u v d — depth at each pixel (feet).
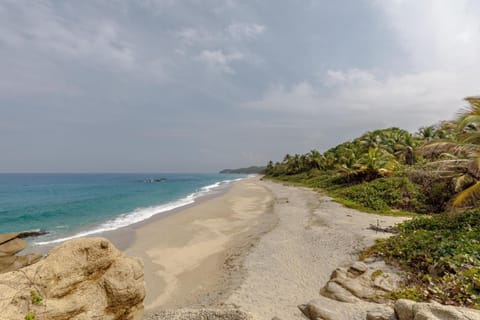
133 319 15.75
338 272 26.21
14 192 159.63
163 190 175.32
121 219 68.44
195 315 19.24
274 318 19.60
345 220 51.83
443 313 13.41
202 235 49.96
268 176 307.78
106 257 15.08
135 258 16.90
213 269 33.60
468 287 19.04
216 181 325.83
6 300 11.08
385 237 37.42
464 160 40.60
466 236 29.30
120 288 14.74
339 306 19.85
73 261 13.75
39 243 46.57
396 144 126.62
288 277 28.53
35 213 78.74
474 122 34.12
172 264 35.60
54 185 236.43
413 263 26.37
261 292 25.41
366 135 177.47
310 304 20.53
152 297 26.86
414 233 33.78
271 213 69.67
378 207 64.54
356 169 105.50
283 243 40.63
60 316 12.30
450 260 23.58
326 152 212.43
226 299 24.43
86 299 13.55
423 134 119.55
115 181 323.78
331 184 122.62
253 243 42.29
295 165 237.86
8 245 31.37
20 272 12.14
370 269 26.81
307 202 82.12
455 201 37.45
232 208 82.33
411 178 74.64
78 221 66.13
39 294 12.03
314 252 35.27
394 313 16.08
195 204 96.78
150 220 66.13
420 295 19.97
